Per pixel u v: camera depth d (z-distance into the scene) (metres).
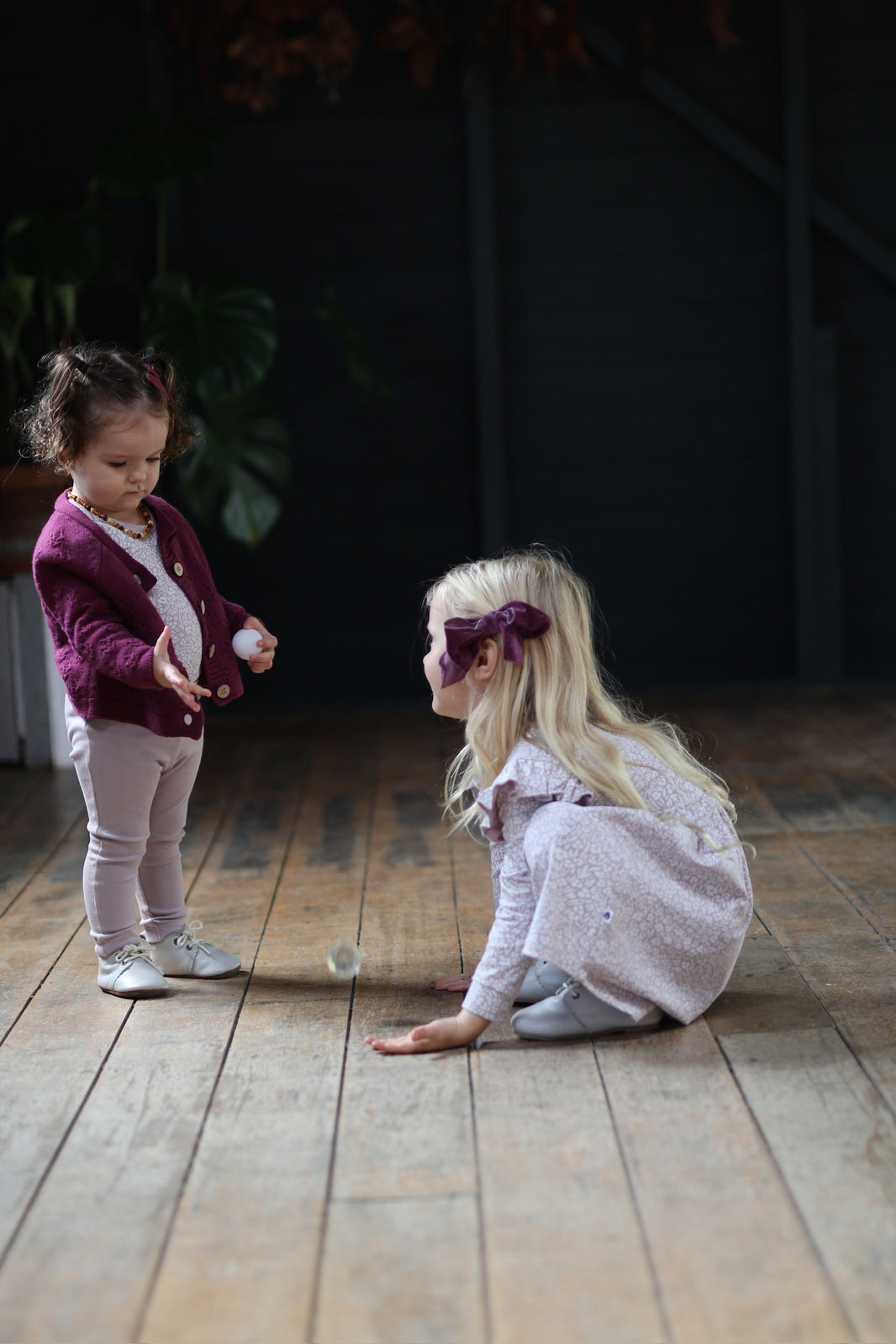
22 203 4.34
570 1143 1.51
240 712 4.59
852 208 4.45
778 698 4.42
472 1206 1.38
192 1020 1.93
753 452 4.56
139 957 2.06
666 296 4.48
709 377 4.52
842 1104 1.57
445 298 4.46
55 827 3.17
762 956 2.10
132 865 2.04
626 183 4.42
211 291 3.91
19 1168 1.51
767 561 4.61
